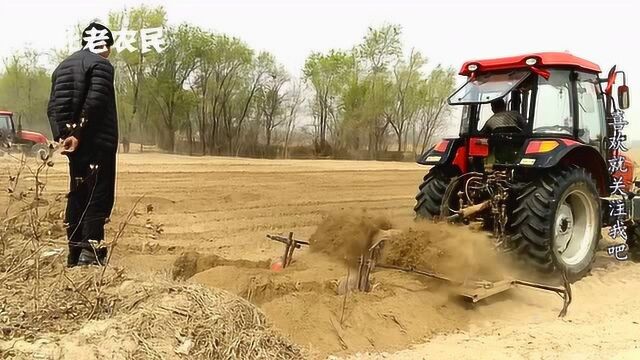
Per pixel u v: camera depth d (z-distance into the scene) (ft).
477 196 19.47
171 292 11.22
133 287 11.50
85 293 11.09
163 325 10.13
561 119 19.79
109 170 14.74
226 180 45.50
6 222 13.51
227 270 15.20
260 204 33.94
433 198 20.68
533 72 19.20
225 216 29.66
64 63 14.38
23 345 9.25
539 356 13.21
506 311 16.53
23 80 104.47
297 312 13.34
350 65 124.88
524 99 19.53
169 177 45.50
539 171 18.90
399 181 52.60
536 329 15.11
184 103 103.71
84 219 14.58
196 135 110.83
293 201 35.94
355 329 13.50
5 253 12.78
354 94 123.65
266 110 115.55
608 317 16.43
